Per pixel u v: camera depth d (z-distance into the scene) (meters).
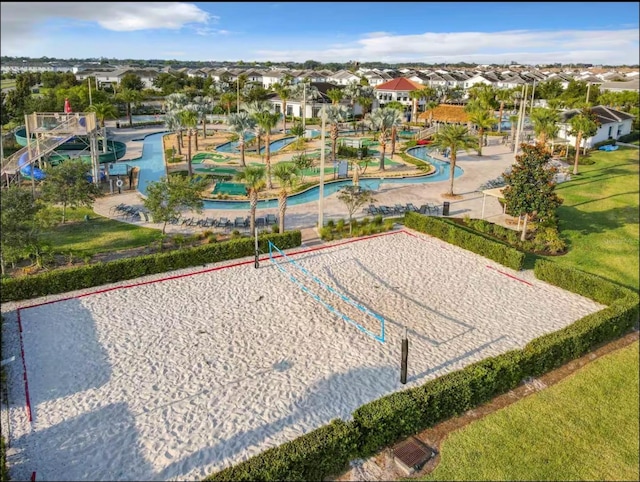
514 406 15.66
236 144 64.25
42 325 19.83
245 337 19.22
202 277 24.62
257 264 25.83
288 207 36.81
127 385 16.20
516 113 93.06
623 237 31.17
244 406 15.32
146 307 21.47
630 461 13.65
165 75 131.12
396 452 13.44
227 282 24.12
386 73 146.50
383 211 35.09
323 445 12.42
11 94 74.19
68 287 22.77
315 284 24.14
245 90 101.62
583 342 18.34
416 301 22.66
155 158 55.56
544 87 104.19
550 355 17.31
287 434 14.16
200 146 62.50
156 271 24.78
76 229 30.80
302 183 43.09
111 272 23.58
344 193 31.67
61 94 75.81
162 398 15.61
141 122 83.12
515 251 26.12
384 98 107.62
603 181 45.69
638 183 44.81
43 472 12.69
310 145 63.28
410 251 28.67
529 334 19.94
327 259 27.30
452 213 35.66
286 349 18.45
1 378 16.27
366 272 25.72
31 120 40.06
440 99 105.94
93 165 40.84
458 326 20.50
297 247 28.83
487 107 75.38
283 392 16.00
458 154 60.38
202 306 21.64
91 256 25.84
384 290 23.72
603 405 15.83
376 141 68.38
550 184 27.69
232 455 13.38
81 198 29.22
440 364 17.75
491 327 20.44
